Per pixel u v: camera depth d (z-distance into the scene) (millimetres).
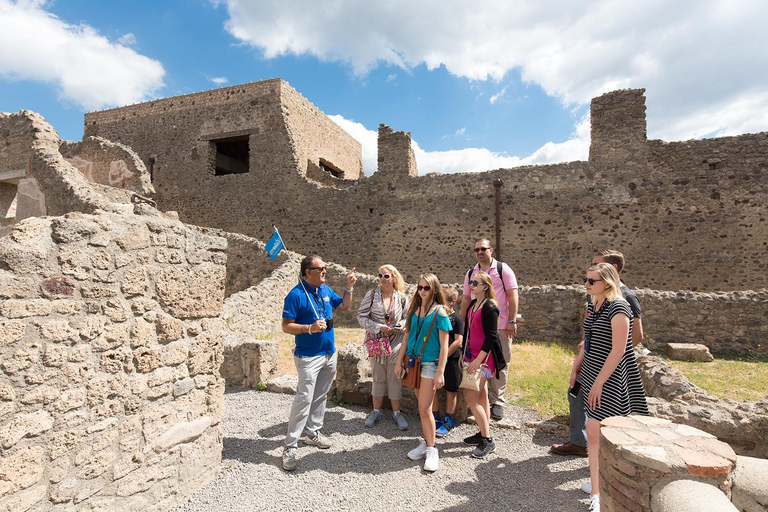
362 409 5523
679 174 12969
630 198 13359
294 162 18422
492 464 4027
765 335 8391
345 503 3410
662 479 2262
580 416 4145
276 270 11992
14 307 2418
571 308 9602
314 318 4152
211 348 3828
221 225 19484
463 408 5082
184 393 3535
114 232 3000
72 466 2701
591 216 13688
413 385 4109
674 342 8867
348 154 25094
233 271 13938
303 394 4031
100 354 2885
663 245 12984
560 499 3443
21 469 2434
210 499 3482
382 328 4906
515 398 5719
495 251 14547
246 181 19219
